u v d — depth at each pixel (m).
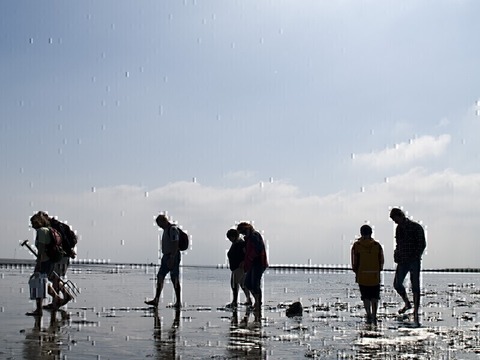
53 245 10.19
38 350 6.44
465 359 6.31
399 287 11.05
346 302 14.65
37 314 10.03
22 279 25.27
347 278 45.75
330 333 8.32
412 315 11.10
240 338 7.72
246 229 11.83
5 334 7.58
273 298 16.19
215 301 14.29
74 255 11.28
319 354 6.57
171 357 6.26
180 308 11.91
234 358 6.26
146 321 9.46
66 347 6.73
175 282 12.33
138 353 6.48
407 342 7.48
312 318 10.36
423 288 24.58
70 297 11.29
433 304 14.12
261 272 11.68
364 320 10.10
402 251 10.63
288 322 9.69
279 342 7.43
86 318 9.71
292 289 22.42
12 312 10.42
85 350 6.58
